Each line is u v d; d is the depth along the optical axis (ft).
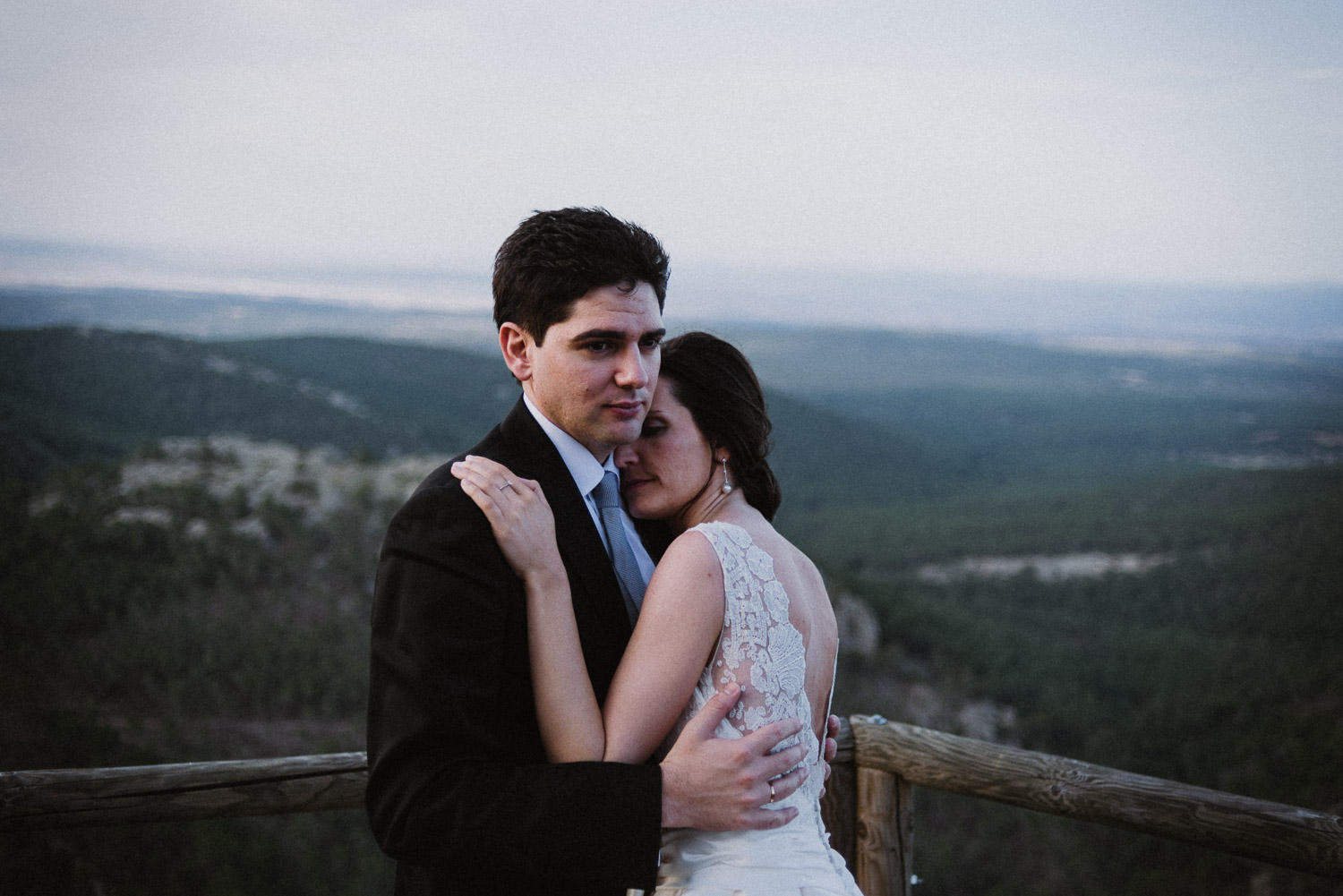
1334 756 124.98
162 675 113.50
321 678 114.21
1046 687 172.04
